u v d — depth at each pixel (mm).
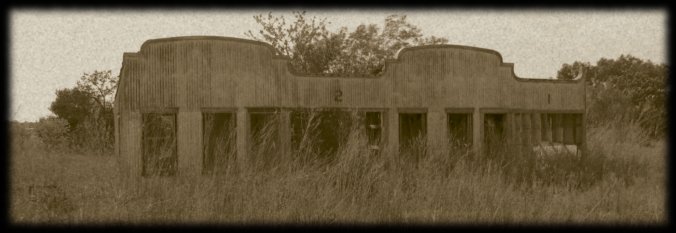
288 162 10641
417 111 17641
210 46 15836
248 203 9484
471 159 12836
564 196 11195
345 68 33656
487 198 10086
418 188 10328
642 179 13219
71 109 26953
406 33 35219
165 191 9711
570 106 19719
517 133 18719
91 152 10844
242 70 16109
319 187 9836
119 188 9820
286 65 16531
